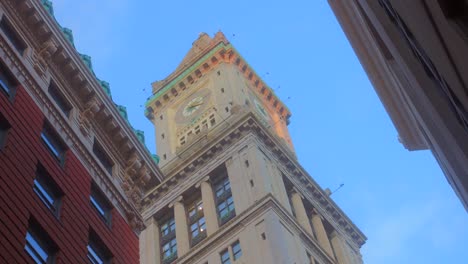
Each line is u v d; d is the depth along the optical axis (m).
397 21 19.84
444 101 18.39
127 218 42.91
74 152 39.88
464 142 17.19
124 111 49.31
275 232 82.06
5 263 27.94
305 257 84.12
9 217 29.80
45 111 38.84
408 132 38.38
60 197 35.56
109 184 42.25
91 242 36.53
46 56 41.91
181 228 95.56
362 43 34.69
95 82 44.94
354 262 101.25
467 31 13.03
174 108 129.38
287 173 102.50
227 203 93.75
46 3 45.28
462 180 23.38
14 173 32.06
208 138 108.00
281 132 128.75
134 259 40.19
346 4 33.16
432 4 14.09
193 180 101.25
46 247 32.06
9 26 40.25
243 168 95.88
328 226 104.12
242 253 82.56
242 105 111.69
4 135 33.59
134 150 46.75
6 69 37.03
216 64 132.25
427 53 16.59
